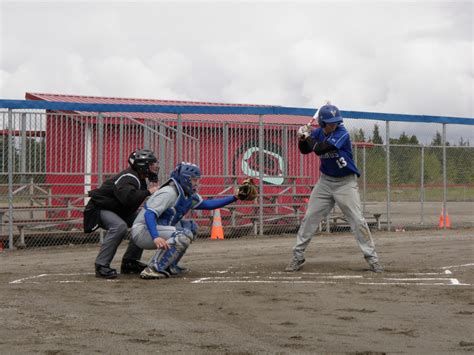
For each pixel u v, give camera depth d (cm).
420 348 533
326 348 532
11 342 556
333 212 1891
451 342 554
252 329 603
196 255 1297
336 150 974
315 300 754
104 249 954
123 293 813
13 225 1470
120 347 537
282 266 1095
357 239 1004
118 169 1592
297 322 634
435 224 2097
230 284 880
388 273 995
